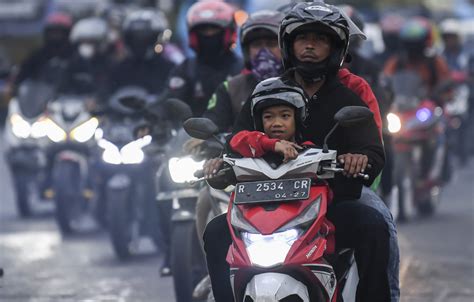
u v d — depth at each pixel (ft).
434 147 102.37
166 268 65.31
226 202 52.13
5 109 186.60
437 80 106.73
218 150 54.03
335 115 42.11
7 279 74.23
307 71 44.27
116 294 68.90
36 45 199.52
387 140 68.90
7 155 106.42
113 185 81.66
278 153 41.50
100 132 83.46
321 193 41.06
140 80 87.71
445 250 83.35
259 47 55.57
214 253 44.14
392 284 45.34
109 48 103.91
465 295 67.21
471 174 138.31
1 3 200.44
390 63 107.04
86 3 177.88
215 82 64.13
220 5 64.49
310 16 43.60
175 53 110.83
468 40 177.58
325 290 40.42
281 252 39.40
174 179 58.13
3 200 121.80
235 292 40.57
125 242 81.61
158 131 64.44
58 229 99.71
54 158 98.94
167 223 63.77
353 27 47.96
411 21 107.14
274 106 41.88
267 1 178.60
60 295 68.59
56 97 100.94
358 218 42.93
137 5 173.99
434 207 104.42
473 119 144.36
